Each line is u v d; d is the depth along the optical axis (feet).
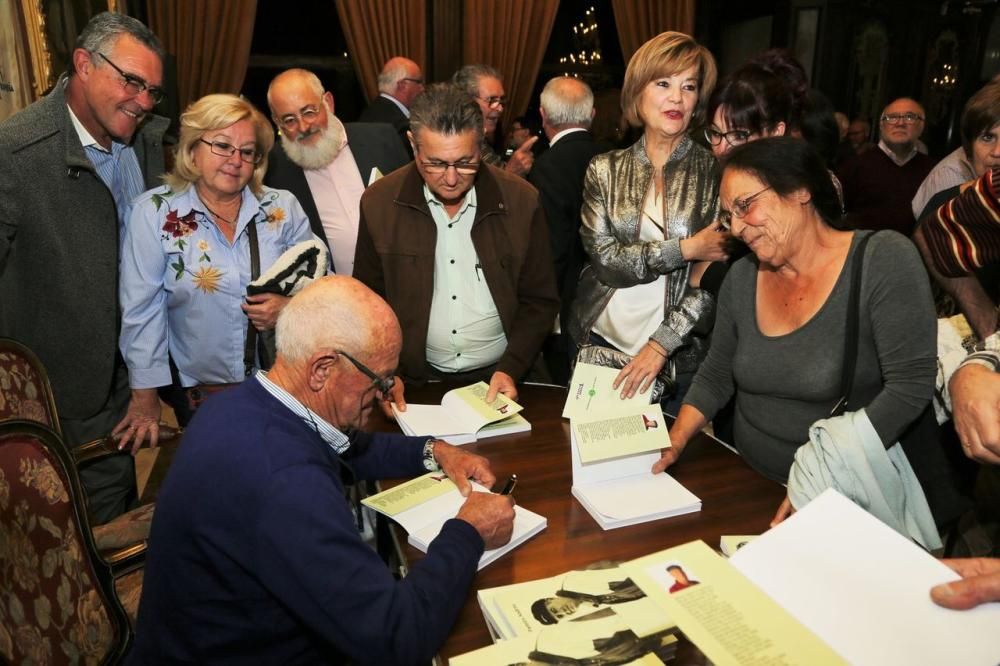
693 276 6.36
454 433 5.52
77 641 4.47
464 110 5.67
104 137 6.31
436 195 6.30
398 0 16.99
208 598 3.44
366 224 6.45
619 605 3.35
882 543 3.11
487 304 6.63
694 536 4.26
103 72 5.80
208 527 3.27
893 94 19.83
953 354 5.28
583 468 4.77
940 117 20.30
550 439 5.63
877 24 19.12
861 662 2.67
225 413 3.52
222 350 6.48
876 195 12.83
